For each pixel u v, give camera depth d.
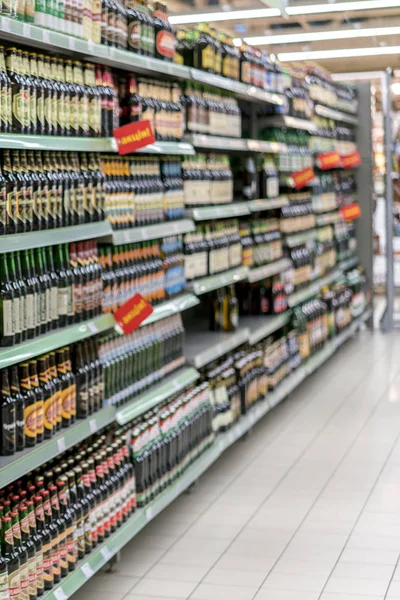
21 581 3.75
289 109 8.98
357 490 6.16
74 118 4.55
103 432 5.00
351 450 7.08
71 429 4.37
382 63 13.30
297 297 9.16
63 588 4.09
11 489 3.84
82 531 4.38
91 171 4.74
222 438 6.66
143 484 5.18
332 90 11.22
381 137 14.80
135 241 5.25
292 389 9.09
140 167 5.53
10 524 3.68
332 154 10.27
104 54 4.72
